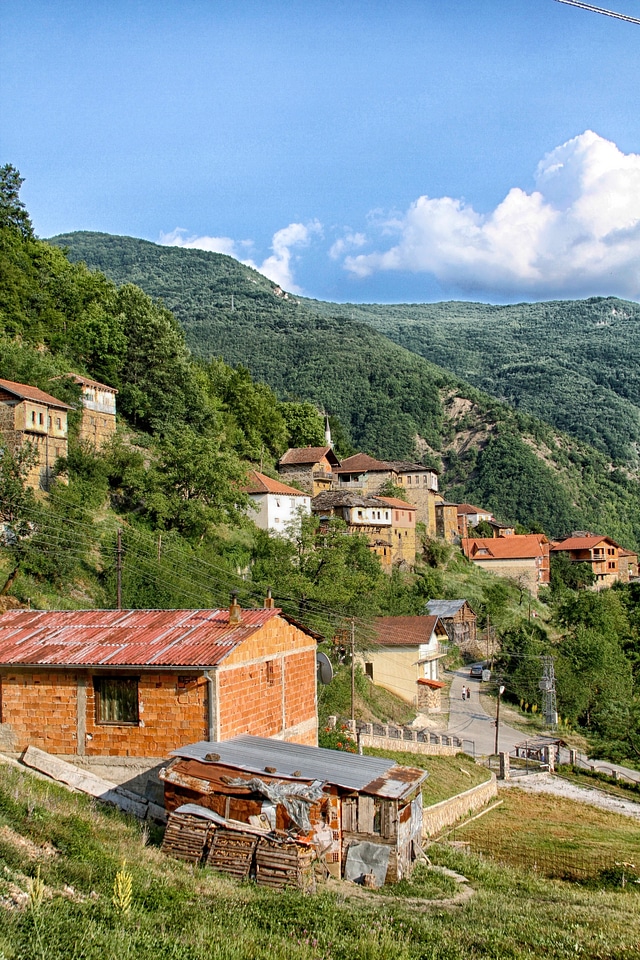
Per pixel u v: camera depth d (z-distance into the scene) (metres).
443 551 119.19
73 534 52.91
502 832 35.78
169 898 15.45
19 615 29.84
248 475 86.88
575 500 195.25
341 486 124.38
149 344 89.81
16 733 25.19
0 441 54.72
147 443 81.25
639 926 19.77
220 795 20.36
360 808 21.73
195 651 24.36
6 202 95.06
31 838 16.91
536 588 125.00
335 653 60.31
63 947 11.71
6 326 79.38
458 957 15.20
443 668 87.06
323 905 16.98
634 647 92.88
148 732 24.12
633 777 56.38
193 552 63.00
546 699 69.06
